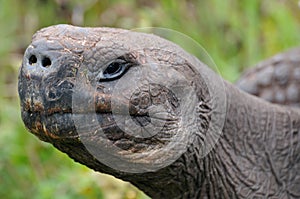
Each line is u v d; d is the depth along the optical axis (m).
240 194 1.65
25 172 2.16
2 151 2.19
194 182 1.62
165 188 1.61
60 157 2.20
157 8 2.62
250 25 2.58
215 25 2.62
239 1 2.62
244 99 1.66
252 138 1.66
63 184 2.04
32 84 1.52
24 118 1.54
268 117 1.67
